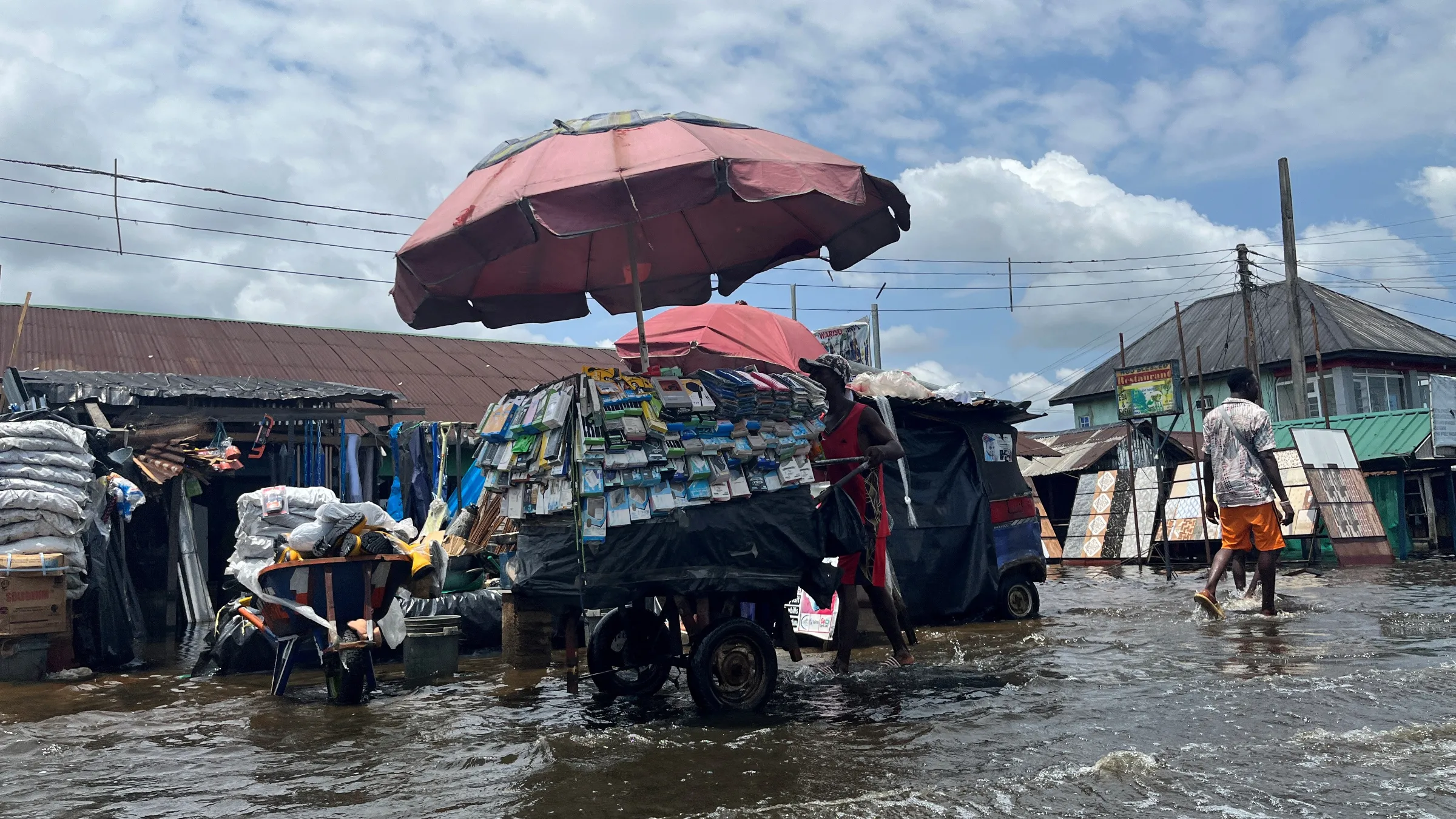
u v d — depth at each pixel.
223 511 13.93
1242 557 9.84
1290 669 5.46
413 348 21.45
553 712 5.25
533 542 5.02
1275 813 3.06
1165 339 40.66
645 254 6.37
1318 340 30.11
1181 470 18.59
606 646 5.62
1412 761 3.59
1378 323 36.69
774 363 9.91
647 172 4.42
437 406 18.34
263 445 12.68
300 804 3.55
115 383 12.21
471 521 9.07
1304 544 16.97
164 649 9.30
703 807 3.31
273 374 18.14
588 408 4.64
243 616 6.54
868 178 5.01
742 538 5.02
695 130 4.78
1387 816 3.01
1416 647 6.10
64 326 18.14
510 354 22.55
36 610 7.05
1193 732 4.12
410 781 3.79
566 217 4.38
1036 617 9.36
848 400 5.90
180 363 17.66
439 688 6.30
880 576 6.18
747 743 4.20
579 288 6.50
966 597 9.05
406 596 7.83
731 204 6.04
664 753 4.05
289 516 7.84
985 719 4.54
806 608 7.89
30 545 7.04
